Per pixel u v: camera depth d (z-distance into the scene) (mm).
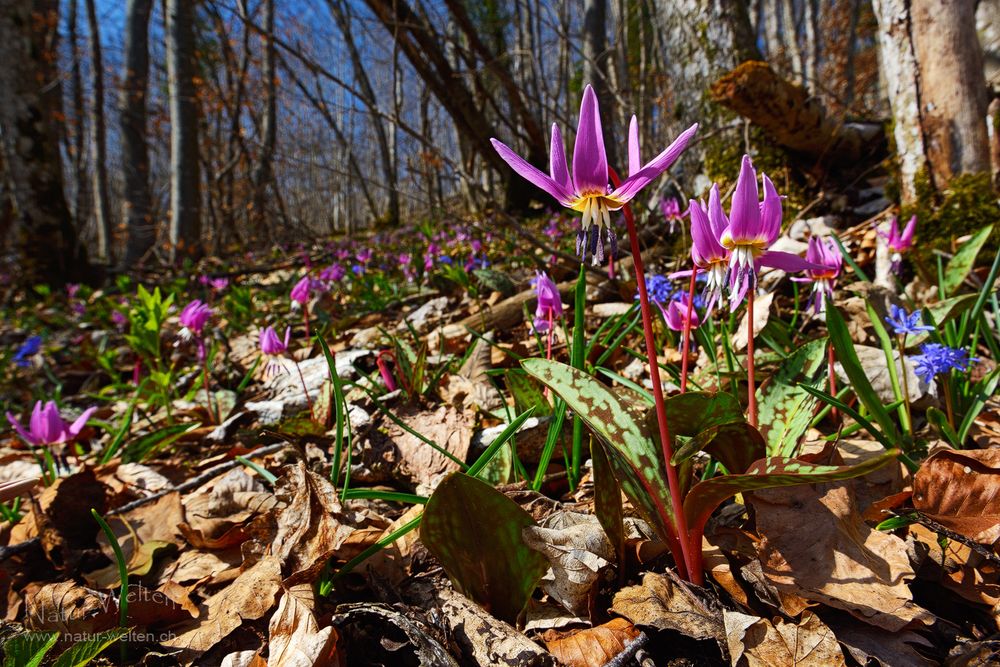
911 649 157
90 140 3668
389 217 2482
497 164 1571
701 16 714
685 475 181
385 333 390
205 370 449
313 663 162
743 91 565
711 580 183
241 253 1863
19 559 246
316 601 191
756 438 171
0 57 1320
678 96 773
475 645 174
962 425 237
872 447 251
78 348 871
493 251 962
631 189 149
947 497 190
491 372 307
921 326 231
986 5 651
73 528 257
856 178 681
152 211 2062
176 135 1876
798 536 181
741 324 351
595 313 480
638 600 177
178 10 1840
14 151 1357
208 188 1982
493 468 264
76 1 2916
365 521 242
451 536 179
